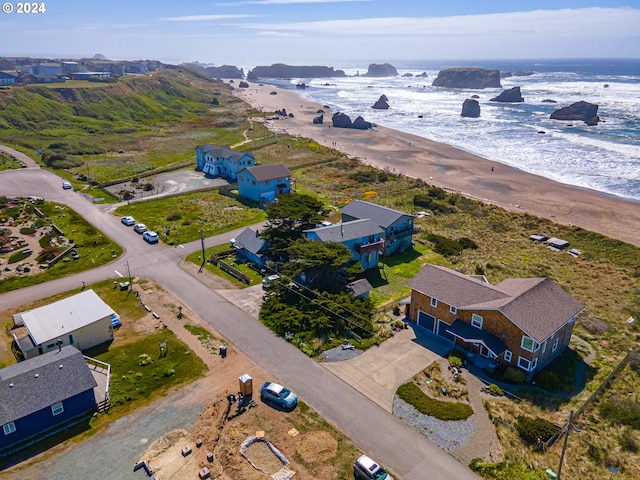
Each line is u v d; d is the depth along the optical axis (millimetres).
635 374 38875
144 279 53688
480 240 67812
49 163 103688
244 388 34500
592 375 38531
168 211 76062
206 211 76062
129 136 137250
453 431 31875
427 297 43688
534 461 29516
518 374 36906
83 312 42281
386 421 32656
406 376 37500
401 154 123312
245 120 171375
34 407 30844
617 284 54719
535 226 72500
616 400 35406
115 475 28078
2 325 44438
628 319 47125
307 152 121062
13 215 72562
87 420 32625
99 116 157125
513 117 184250
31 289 51125
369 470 27500
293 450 30016
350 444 30609
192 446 30141
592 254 63000
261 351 40562
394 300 50062
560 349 41281
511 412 33750
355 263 52844
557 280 55562
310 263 46344
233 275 54812
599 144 129875
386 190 90188
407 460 29438
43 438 30953
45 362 34125
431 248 64438
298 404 34188
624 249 63438
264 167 83812
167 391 35469
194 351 40375
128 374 37250
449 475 28391
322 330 42844
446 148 130500
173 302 48656
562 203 83812
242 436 31047
